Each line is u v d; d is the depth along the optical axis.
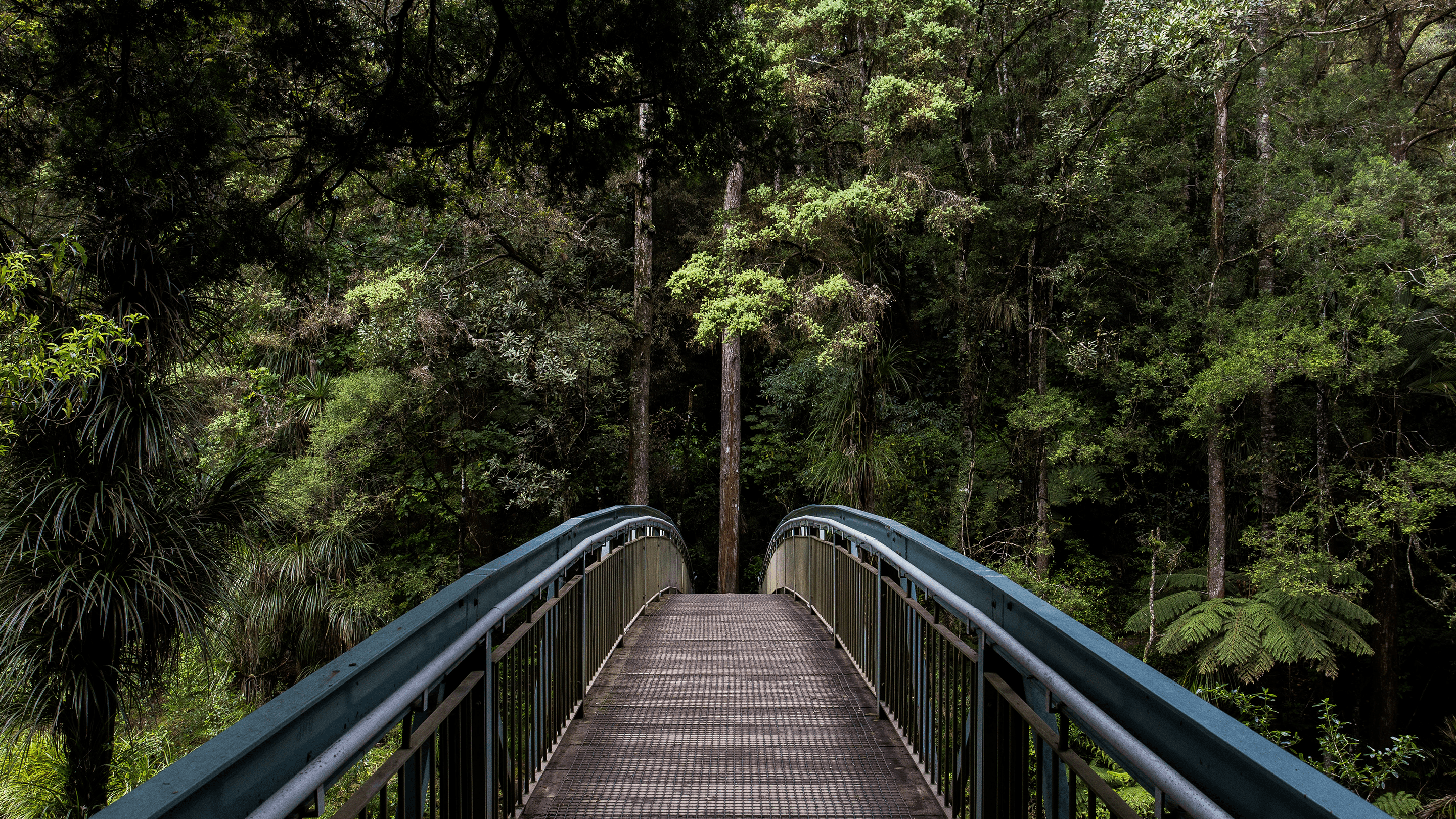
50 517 5.57
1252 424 14.36
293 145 6.81
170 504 6.24
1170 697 1.44
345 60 5.54
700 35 5.53
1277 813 1.11
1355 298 11.41
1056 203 13.82
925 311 17.17
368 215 12.68
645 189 6.58
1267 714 9.26
